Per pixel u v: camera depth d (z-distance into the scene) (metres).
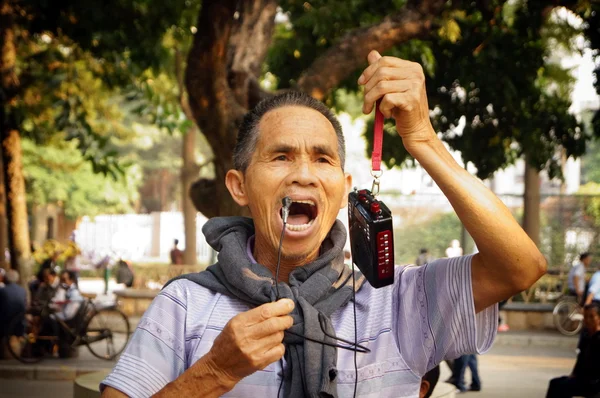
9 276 13.47
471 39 8.50
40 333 13.62
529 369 14.01
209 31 6.52
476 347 2.08
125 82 11.33
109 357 13.95
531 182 18.17
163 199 49.56
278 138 2.10
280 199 2.09
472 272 2.07
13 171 13.47
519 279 2.00
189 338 2.09
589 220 18.86
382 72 1.98
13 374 12.83
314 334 2.01
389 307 2.13
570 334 17.73
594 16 8.08
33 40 13.12
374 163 2.06
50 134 14.16
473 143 9.00
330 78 7.00
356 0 9.29
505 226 1.94
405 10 7.09
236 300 2.11
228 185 2.25
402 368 2.09
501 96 8.63
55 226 43.38
